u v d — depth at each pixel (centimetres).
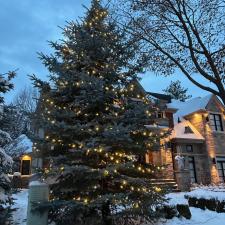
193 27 1195
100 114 946
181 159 2019
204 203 1344
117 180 855
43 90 994
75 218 844
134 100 1012
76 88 970
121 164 817
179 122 2503
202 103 2533
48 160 967
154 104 969
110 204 905
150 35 1242
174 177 2067
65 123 873
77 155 880
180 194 1644
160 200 950
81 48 1002
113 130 797
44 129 910
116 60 1019
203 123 2452
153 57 1255
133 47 1152
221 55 1183
